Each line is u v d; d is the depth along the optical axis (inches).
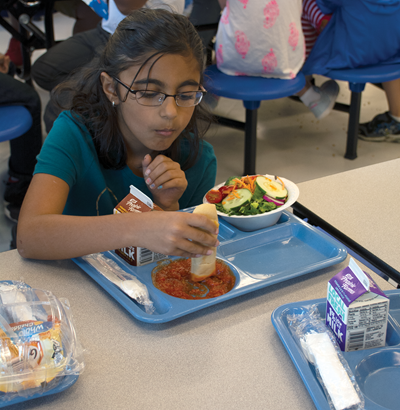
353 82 100.7
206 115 49.8
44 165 40.8
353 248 37.9
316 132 130.6
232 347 27.0
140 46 35.6
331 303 27.3
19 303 26.1
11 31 130.6
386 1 92.6
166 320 28.3
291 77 93.8
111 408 23.0
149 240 31.4
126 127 43.7
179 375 25.0
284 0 85.3
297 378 24.9
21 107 82.7
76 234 33.5
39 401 23.5
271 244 38.0
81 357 25.0
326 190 46.9
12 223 87.9
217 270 34.2
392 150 119.6
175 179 41.6
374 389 25.1
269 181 41.3
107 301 31.1
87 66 47.5
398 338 27.9
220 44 93.0
